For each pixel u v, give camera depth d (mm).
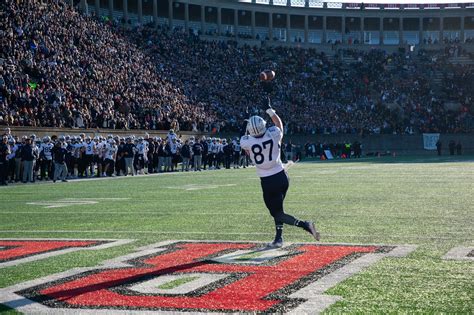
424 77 76688
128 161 32719
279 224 9172
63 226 12141
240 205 15922
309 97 67500
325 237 10094
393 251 8609
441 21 86312
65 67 39188
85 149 31438
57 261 8391
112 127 37969
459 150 65625
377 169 35469
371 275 7090
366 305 5836
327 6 85188
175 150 37844
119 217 13562
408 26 88188
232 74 63312
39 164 28984
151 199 18188
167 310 5816
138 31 59094
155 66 53750
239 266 7789
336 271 7336
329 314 5559
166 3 75812
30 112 32156
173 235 10633
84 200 18188
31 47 37688
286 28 83938
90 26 49438
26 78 33625
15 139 28562
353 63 77875
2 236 10859
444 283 6684
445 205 15102
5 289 6812
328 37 87812
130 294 6469
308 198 17562
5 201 18094
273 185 8922
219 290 6551
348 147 59875
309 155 59281
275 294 6316
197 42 66188
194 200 17625
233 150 43250
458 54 80688
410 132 67250
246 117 56406
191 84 56219
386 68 78750
